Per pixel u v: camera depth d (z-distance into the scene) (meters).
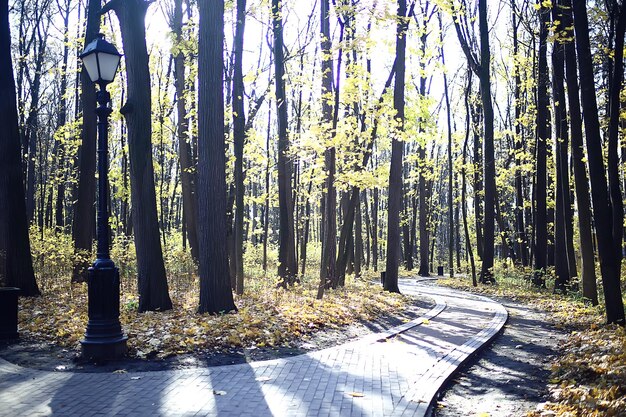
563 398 6.41
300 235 39.28
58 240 19.81
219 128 11.45
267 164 20.94
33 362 7.57
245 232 38.69
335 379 6.93
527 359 9.16
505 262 33.09
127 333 8.73
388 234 20.30
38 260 18.00
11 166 13.66
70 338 8.67
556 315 14.55
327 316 11.77
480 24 25.58
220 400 5.88
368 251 43.38
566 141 19.11
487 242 26.33
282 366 7.55
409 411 5.67
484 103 26.06
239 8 14.92
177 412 5.44
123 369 7.18
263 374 7.07
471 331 11.41
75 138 25.64
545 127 22.66
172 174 44.38
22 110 28.34
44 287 15.38
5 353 8.09
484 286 24.97
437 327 11.98
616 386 6.28
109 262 7.88
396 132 16.28
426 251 37.91
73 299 13.41
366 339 9.88
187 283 17.38
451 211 34.03
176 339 8.55
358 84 15.57
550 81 21.94
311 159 16.09
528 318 14.47
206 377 6.84
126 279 18.02
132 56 11.79
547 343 10.66
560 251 20.78
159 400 5.83
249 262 30.64
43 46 29.28
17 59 27.80
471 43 28.28
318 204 36.38
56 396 5.93
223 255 11.38
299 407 5.71
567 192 19.06
